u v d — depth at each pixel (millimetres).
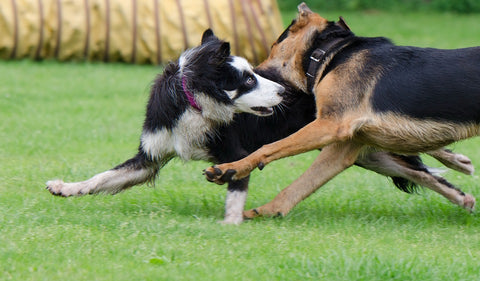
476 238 9547
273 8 26766
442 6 47219
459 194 11266
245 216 10188
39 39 26188
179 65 9727
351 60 10094
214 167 9391
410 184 11578
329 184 12758
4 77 23156
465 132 9680
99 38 26594
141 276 7469
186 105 9641
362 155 10875
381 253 8469
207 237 8922
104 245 8398
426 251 8789
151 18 26609
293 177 13250
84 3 26609
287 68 10703
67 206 10234
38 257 7906
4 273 7426
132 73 25172
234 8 26156
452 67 9641
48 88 21828
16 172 12320
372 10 46875
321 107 9922
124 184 10312
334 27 10570
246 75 9711
